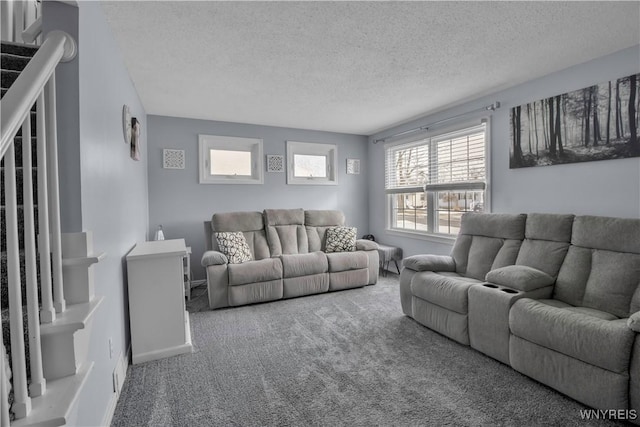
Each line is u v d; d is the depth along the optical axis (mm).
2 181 1248
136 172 2947
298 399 1788
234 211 4500
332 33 2111
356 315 3119
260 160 4645
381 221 5164
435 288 2637
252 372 2076
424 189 4242
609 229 2168
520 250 2670
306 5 1801
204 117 4219
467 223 3184
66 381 1051
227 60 2498
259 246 4066
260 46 2279
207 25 1992
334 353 2332
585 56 2459
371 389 1876
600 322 1646
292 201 4902
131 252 2309
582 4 1812
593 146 2473
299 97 3426
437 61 2557
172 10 1821
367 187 5500
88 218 1386
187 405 1744
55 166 1101
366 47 2311
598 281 2119
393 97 3443
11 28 1698
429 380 1966
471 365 2145
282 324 2904
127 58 2414
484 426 1554
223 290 3340
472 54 2434
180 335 2342
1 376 757
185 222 4238
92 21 1544
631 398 1488
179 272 2332
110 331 1750
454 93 3314
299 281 3688
